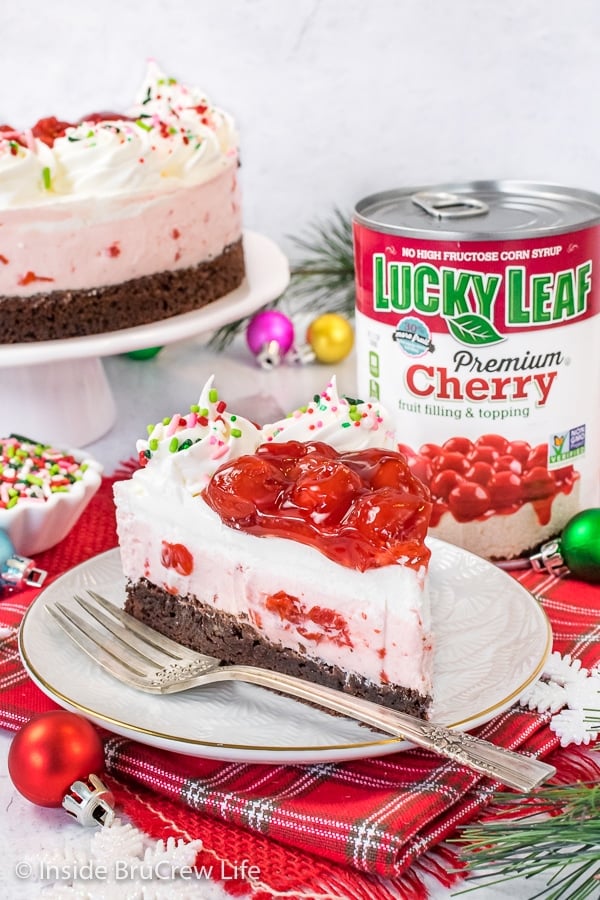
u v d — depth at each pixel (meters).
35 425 0.81
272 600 0.62
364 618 0.60
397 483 0.61
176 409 0.85
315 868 0.56
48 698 0.62
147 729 0.58
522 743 0.60
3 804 0.59
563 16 0.89
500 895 0.55
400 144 0.94
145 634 0.64
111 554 0.68
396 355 0.68
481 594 0.65
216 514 0.63
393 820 0.56
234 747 0.58
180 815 0.58
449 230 0.66
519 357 0.67
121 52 0.95
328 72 0.93
